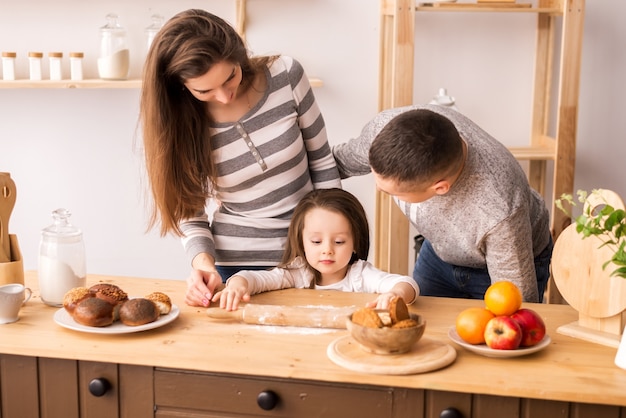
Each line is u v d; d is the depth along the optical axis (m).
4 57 3.53
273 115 2.21
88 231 3.88
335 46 3.68
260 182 2.28
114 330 1.79
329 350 1.70
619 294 1.76
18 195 3.85
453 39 3.69
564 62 3.30
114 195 3.84
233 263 2.37
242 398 1.69
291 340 1.79
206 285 2.05
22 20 3.65
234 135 2.20
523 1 3.63
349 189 3.80
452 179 1.91
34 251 3.90
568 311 1.99
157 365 1.69
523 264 2.03
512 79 3.74
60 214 2.02
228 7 3.66
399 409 1.63
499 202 1.96
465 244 2.12
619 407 1.56
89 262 3.91
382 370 1.60
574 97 3.33
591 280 1.81
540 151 3.54
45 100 3.74
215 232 2.40
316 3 3.64
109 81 3.47
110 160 3.81
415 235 3.88
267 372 1.64
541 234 2.35
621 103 3.76
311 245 2.16
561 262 1.87
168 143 2.10
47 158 3.80
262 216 2.34
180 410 1.73
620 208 1.76
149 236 3.88
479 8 3.29
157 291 2.14
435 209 2.08
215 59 1.93
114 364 1.74
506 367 1.65
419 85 3.73
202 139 2.19
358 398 1.64
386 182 1.86
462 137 2.03
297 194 2.34
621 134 3.78
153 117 2.07
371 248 3.86
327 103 3.73
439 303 2.05
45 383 1.77
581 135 3.79
